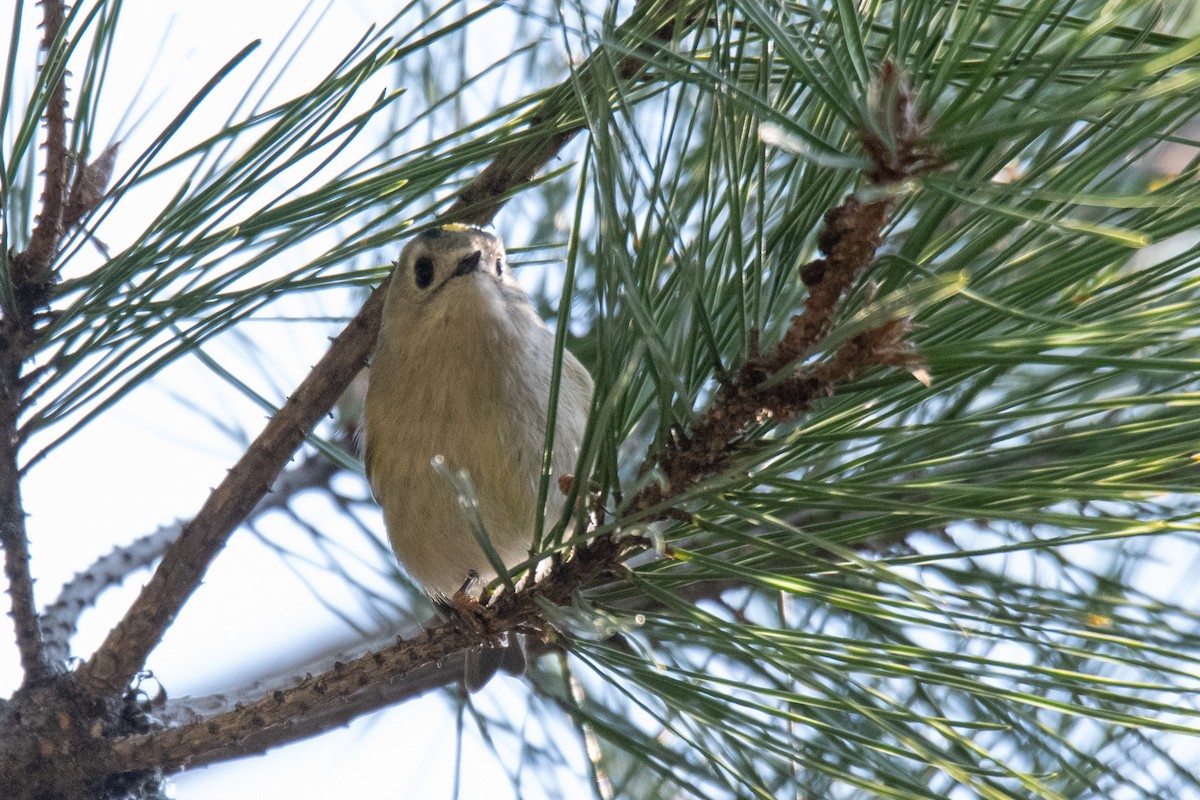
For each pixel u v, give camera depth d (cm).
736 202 353
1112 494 330
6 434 508
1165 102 323
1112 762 542
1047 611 414
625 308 389
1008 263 402
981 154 349
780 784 531
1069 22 369
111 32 490
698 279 360
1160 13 373
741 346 360
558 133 515
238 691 657
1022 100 299
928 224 338
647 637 477
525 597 425
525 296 663
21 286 498
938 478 396
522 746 655
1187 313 329
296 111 477
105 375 516
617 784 629
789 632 377
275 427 548
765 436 432
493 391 619
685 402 351
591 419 377
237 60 469
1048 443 365
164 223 492
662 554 369
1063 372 433
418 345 632
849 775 378
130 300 503
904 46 337
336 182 500
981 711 557
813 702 373
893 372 384
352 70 473
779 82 461
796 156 412
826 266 332
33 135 472
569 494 393
